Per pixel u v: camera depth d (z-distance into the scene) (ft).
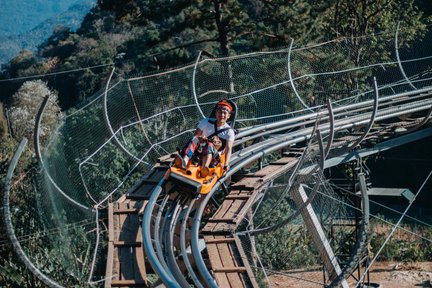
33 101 157.69
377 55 80.33
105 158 49.88
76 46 242.17
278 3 112.27
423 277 74.23
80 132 47.01
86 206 43.73
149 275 58.95
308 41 113.19
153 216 41.42
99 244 41.57
